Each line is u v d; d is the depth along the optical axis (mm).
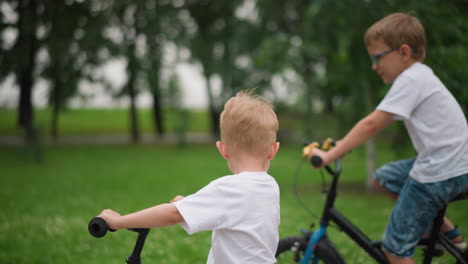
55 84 16328
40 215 5715
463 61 5191
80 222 5250
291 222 5367
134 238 4473
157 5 17266
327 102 11102
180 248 4098
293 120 15445
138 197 7340
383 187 2348
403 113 1999
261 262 1493
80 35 15625
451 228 2283
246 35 16297
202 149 18109
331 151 2102
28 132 14773
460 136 2002
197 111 39531
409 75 2037
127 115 36594
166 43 17656
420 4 5438
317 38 7535
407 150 5277
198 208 1423
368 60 6258
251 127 1524
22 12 14891
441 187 1973
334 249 2268
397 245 2062
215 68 17969
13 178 9523
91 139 22094
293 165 12969
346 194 8125
